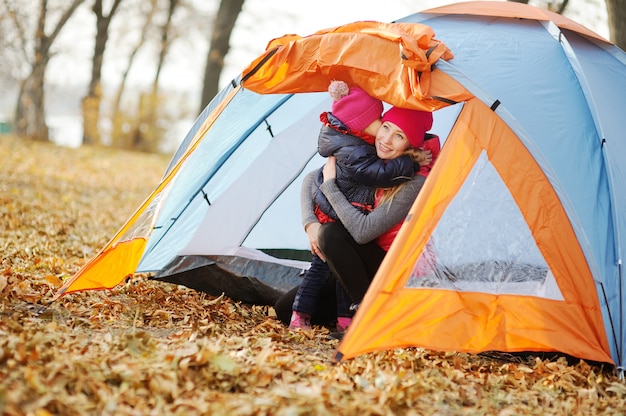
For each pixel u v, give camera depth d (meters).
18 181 12.41
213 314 4.82
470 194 3.79
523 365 4.01
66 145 24.39
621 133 4.21
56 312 4.33
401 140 4.07
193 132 5.02
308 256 5.62
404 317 3.56
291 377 3.33
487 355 4.27
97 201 11.83
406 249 3.60
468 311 3.71
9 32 24.95
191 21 27.92
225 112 4.86
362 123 4.18
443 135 5.57
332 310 4.75
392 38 3.95
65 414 2.67
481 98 3.84
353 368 3.58
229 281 5.41
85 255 7.02
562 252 3.85
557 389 3.66
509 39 4.41
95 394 2.86
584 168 4.01
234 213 5.52
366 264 4.28
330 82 4.38
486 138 3.80
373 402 3.10
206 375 3.20
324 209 4.37
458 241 3.76
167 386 3.00
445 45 4.06
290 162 5.55
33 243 7.02
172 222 5.33
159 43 28.81
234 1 18.84
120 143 27.08
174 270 5.42
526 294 3.83
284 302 4.80
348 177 4.21
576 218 3.85
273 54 4.37
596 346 3.85
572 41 4.61
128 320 4.40
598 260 3.92
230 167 5.34
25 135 24.61
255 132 5.26
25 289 4.69
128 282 5.48
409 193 4.11
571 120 4.07
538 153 3.85
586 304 3.88
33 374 2.85
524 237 3.84
